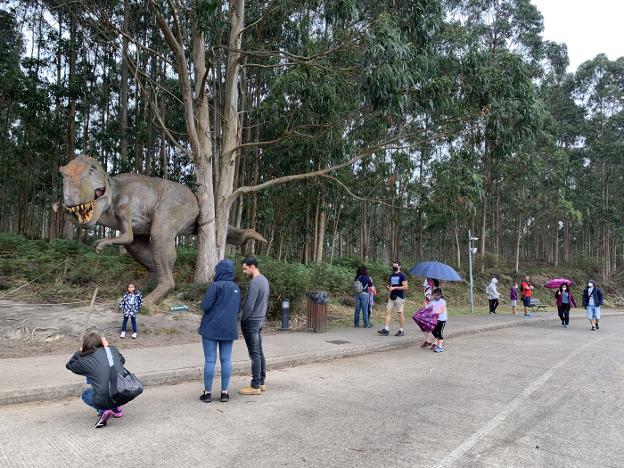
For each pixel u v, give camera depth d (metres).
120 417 4.79
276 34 15.56
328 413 5.07
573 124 40.28
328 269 17.75
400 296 11.02
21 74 19.66
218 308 5.39
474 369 7.75
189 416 4.87
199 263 11.95
